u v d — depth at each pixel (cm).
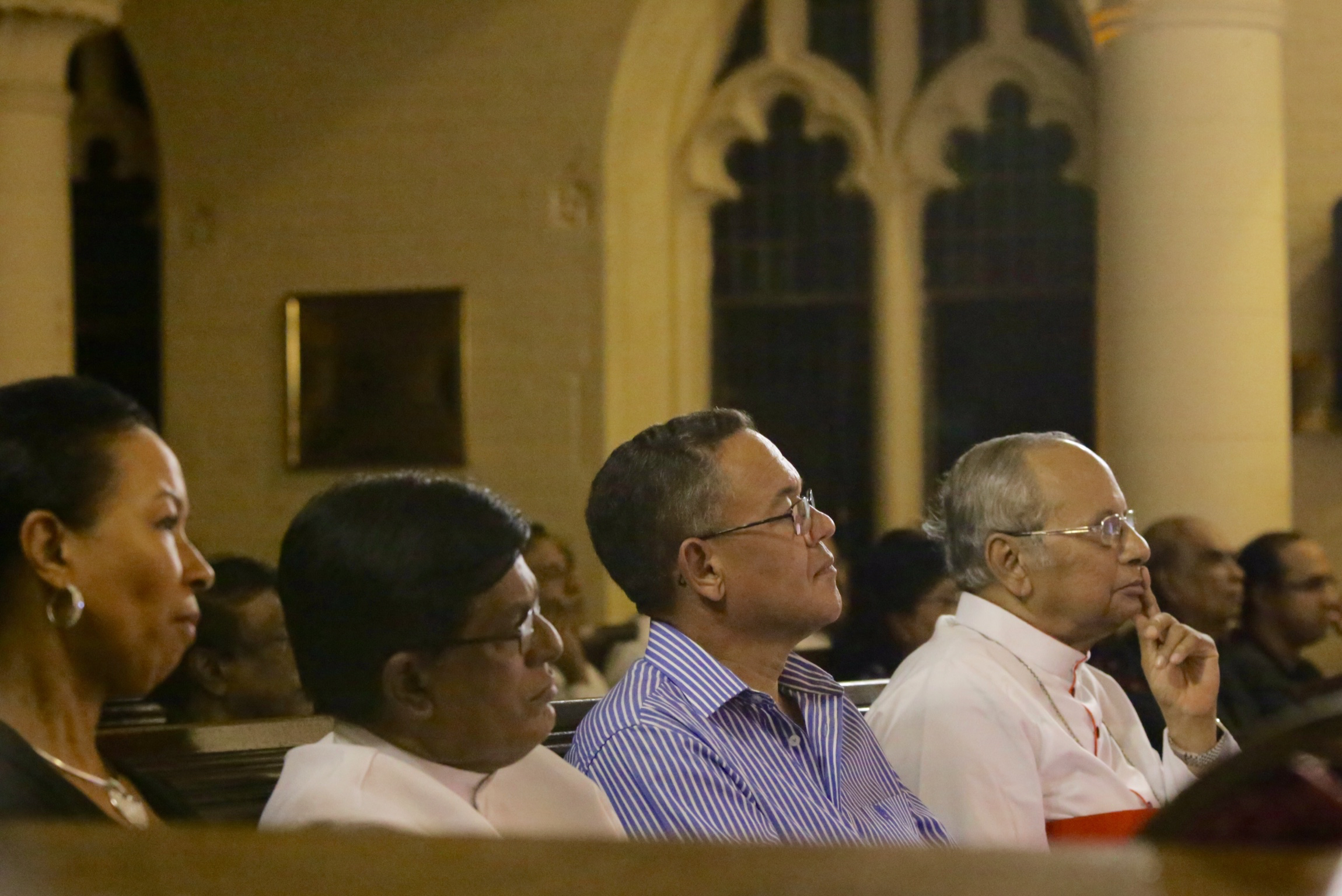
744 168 2406
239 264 2386
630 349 2303
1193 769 697
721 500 594
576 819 463
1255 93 1841
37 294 2089
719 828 539
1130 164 1870
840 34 2367
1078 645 709
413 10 2317
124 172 2508
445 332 2302
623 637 1557
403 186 2327
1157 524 1173
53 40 2078
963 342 2328
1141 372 1866
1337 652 1936
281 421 2364
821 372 2375
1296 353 2000
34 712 390
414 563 416
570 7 2269
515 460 2281
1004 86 2303
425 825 402
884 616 1091
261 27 2375
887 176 2331
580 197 2269
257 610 755
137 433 399
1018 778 645
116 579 388
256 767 531
